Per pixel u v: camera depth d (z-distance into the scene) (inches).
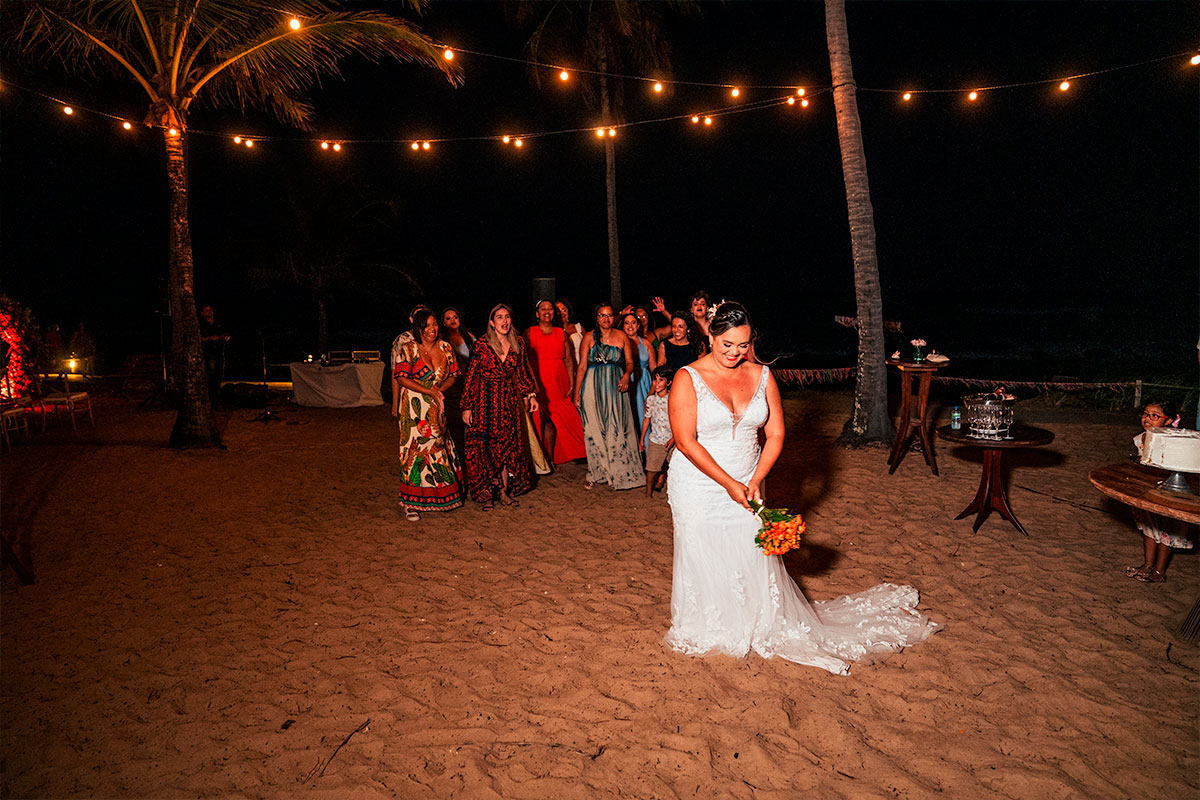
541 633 159.3
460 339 284.5
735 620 148.2
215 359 499.2
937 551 203.6
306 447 362.6
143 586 189.5
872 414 332.5
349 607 175.3
